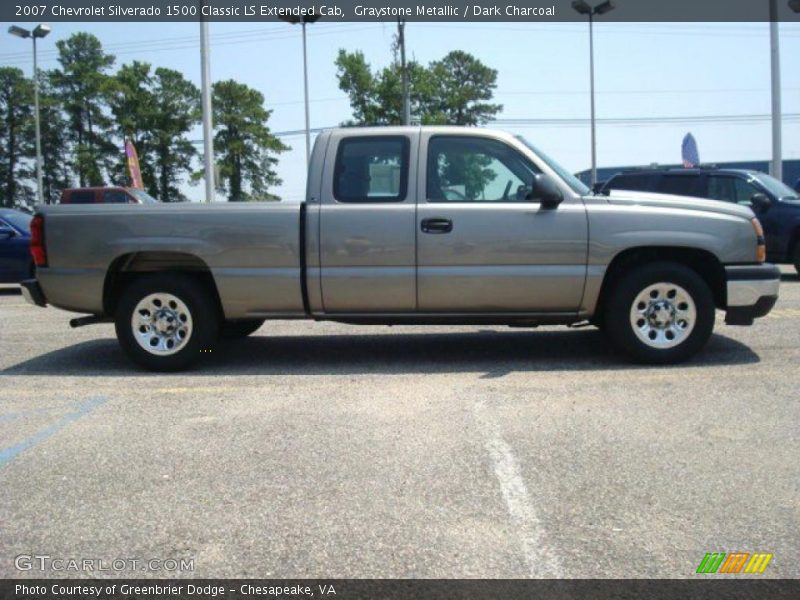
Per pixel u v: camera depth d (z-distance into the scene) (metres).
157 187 56.00
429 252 6.49
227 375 6.72
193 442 4.85
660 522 3.62
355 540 3.50
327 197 6.60
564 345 7.73
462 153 6.63
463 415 5.28
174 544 3.49
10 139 59.62
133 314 6.85
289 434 4.96
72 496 4.04
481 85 57.47
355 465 4.38
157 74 55.53
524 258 6.47
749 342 7.57
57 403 5.86
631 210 6.45
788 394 5.66
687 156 19.61
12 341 8.69
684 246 6.44
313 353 7.64
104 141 57.09
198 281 6.94
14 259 13.53
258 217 6.59
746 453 4.47
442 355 7.38
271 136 55.47
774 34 21.88
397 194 6.57
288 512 3.80
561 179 6.57
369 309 6.66
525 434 4.86
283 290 6.64
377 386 6.16
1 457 4.65
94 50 60.09
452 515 3.73
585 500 3.87
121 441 4.91
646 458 4.41
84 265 6.78
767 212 12.75
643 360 6.66
